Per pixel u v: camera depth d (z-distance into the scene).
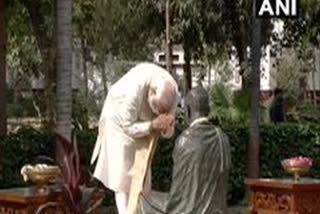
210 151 6.44
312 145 13.05
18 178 11.66
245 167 12.69
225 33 18.67
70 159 6.37
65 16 10.73
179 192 6.45
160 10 19.17
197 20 18.50
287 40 19.97
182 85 19.92
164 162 12.16
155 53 22.34
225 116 14.00
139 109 6.66
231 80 21.17
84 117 14.55
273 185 7.94
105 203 10.91
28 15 14.88
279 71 22.14
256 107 12.29
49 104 14.05
